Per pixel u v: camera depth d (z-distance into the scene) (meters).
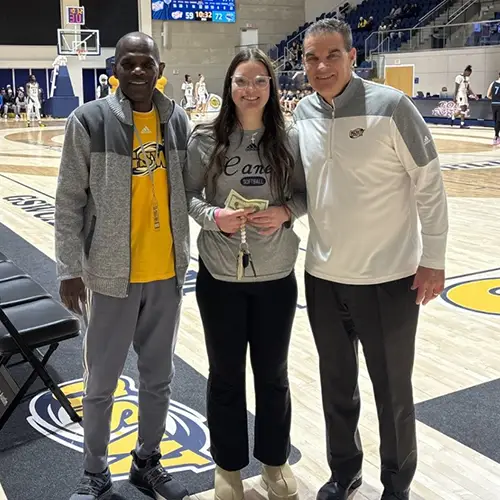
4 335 2.81
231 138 2.18
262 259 2.19
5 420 2.79
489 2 21.09
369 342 2.18
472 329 4.04
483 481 2.44
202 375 3.38
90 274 2.20
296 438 2.76
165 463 2.58
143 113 2.18
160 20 26.62
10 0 24.80
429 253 2.08
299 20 28.88
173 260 2.27
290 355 3.65
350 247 2.11
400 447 2.22
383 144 2.02
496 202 8.22
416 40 21.58
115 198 2.13
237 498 2.30
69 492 2.37
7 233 6.64
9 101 25.62
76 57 25.75
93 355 2.26
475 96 19.16
